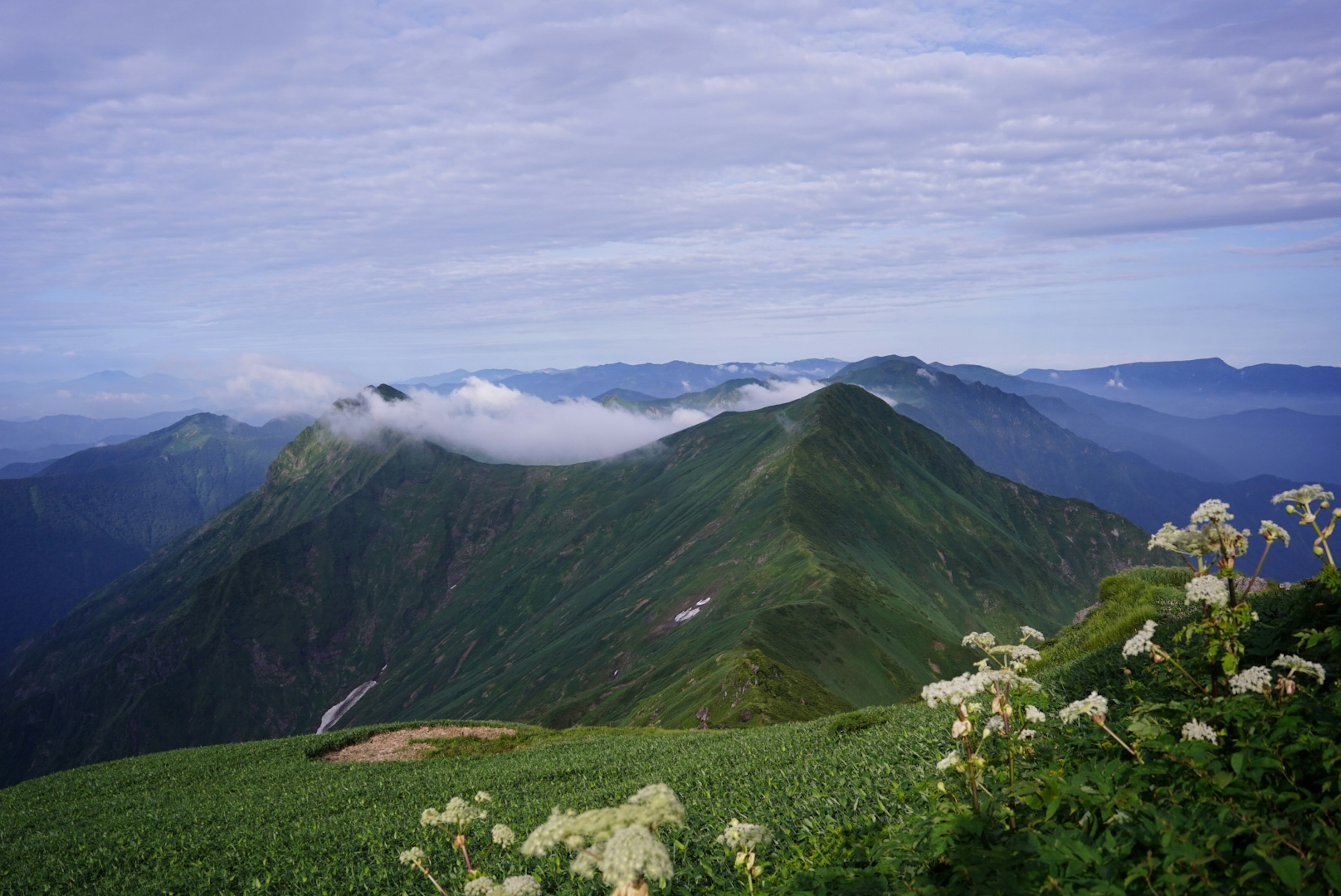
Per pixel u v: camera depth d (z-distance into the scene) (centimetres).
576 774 2928
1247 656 940
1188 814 623
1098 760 880
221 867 2286
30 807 3744
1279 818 582
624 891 501
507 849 1778
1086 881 584
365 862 2092
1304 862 519
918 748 1528
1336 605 886
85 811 3500
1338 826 555
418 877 1848
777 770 1952
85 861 2566
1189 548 783
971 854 672
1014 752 955
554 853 1639
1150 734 725
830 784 1514
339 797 3100
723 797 1770
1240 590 842
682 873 1215
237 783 3759
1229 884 532
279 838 2491
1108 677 1360
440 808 2572
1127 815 643
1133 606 2673
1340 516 734
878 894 713
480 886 735
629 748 3419
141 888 2189
